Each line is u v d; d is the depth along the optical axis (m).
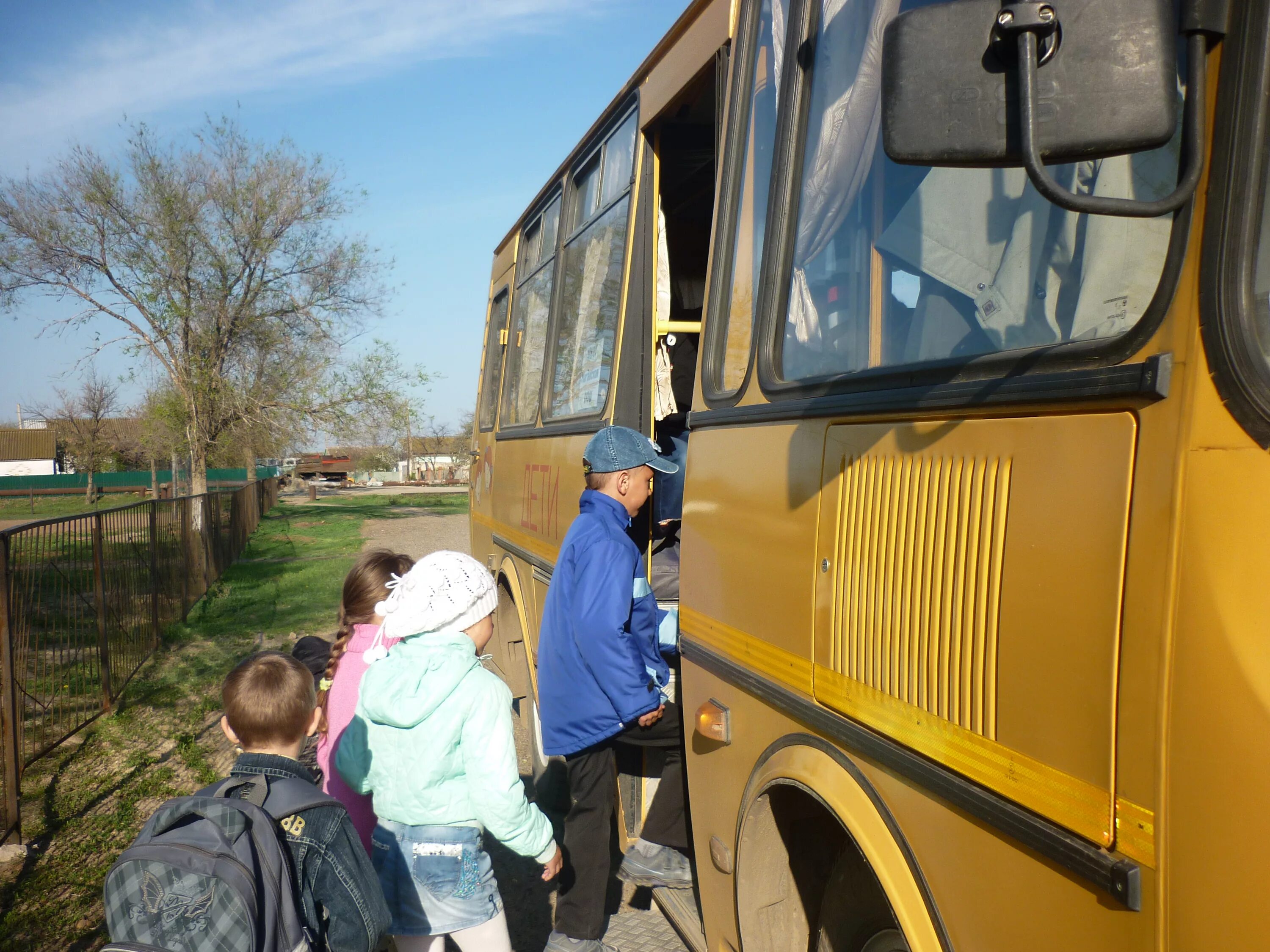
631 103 4.28
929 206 1.92
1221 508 1.21
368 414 30.67
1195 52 1.32
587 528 3.44
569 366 4.93
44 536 6.52
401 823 2.70
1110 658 1.33
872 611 1.92
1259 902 1.12
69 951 3.93
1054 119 1.25
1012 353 1.57
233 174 28.38
